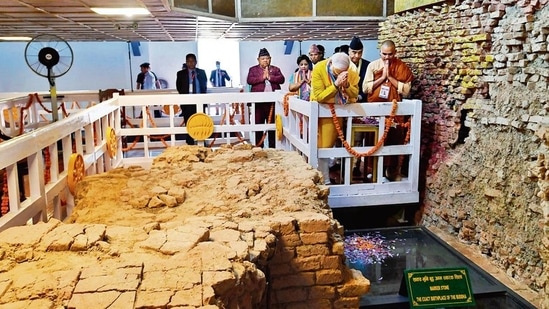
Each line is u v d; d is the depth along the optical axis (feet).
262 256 6.38
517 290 11.59
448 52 15.23
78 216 8.54
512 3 12.26
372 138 16.25
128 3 15.66
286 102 17.38
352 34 34.24
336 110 14.40
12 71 40.06
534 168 10.37
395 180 16.52
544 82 11.21
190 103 17.87
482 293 11.15
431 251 13.84
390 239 14.83
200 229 6.70
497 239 13.04
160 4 16.06
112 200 9.26
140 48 42.11
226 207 8.77
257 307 6.70
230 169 11.20
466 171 14.46
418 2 16.93
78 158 10.91
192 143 20.62
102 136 14.98
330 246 8.14
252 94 18.63
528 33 11.70
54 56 18.01
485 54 13.52
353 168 17.65
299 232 7.97
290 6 23.75
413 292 9.84
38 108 23.29
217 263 5.59
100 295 4.85
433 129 16.46
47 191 9.13
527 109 11.82
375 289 11.53
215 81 44.11
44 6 16.26
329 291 8.16
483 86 13.66
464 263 12.94
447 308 10.25
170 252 5.95
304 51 45.24
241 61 45.37
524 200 11.95
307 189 9.79
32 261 5.85
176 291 4.93
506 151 12.68
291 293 8.03
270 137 20.80
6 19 20.12
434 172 16.37
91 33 28.55
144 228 7.00
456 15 14.67
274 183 10.09
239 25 25.40
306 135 15.26
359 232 15.31
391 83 15.23
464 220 14.61
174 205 8.98
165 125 23.84
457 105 14.93
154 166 11.73
